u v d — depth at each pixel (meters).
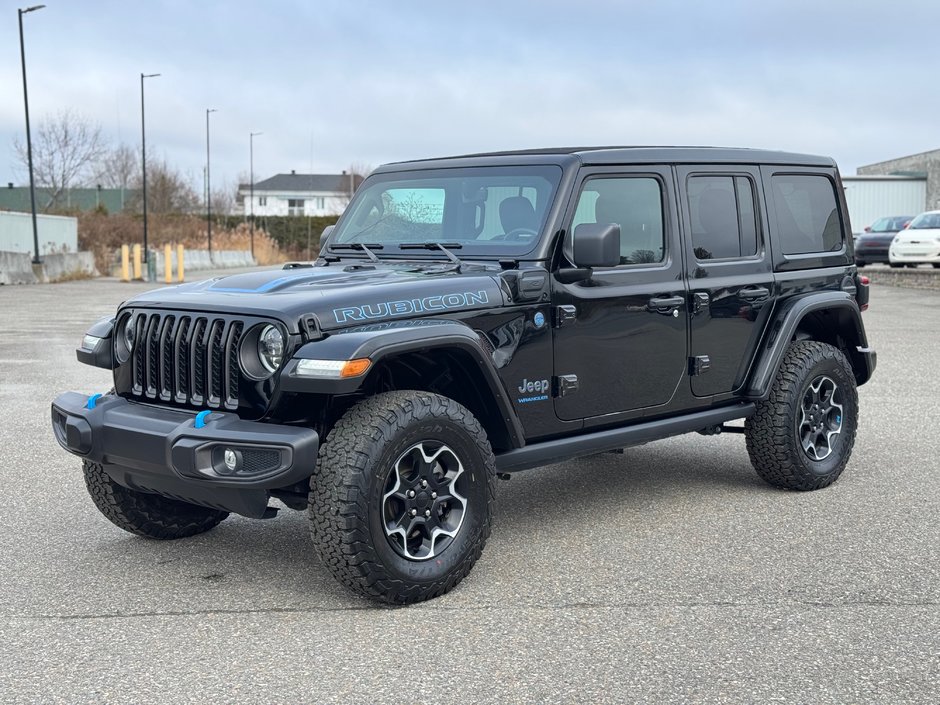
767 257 5.95
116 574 4.65
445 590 4.32
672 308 5.36
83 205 71.12
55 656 3.73
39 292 25.16
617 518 5.53
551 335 4.82
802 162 6.30
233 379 4.18
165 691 3.44
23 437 7.60
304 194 123.94
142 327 4.51
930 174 51.16
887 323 16.56
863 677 3.52
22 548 5.04
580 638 3.86
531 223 4.90
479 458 4.36
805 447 6.02
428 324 4.24
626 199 5.21
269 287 4.40
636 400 5.26
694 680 3.50
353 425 4.07
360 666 3.62
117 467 4.43
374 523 4.03
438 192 5.31
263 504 4.16
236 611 4.18
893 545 5.02
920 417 8.39
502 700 3.35
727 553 4.90
